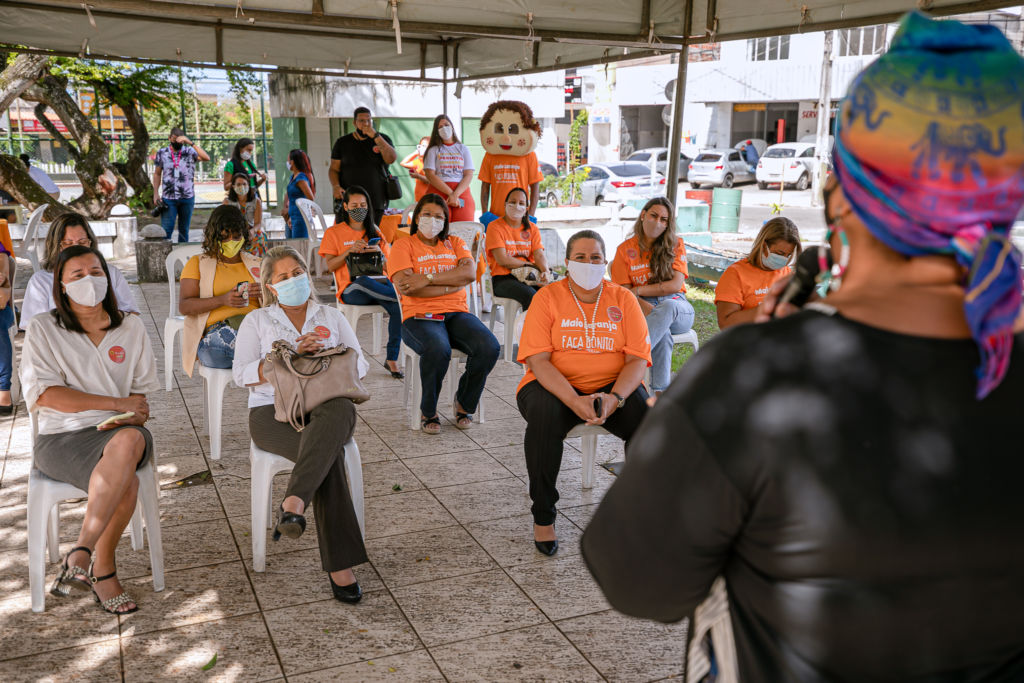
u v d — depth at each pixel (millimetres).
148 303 8977
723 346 974
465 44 9586
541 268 6719
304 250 10383
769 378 912
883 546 854
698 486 930
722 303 4734
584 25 5984
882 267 928
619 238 11148
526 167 8062
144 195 16250
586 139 36125
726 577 1020
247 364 3510
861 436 864
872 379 881
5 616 3084
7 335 5371
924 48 875
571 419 3725
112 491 2957
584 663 2838
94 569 3109
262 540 3441
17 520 3883
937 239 871
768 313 1080
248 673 2756
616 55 7270
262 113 20562
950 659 908
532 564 3545
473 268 5215
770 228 4551
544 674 2770
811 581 898
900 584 870
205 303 4582
